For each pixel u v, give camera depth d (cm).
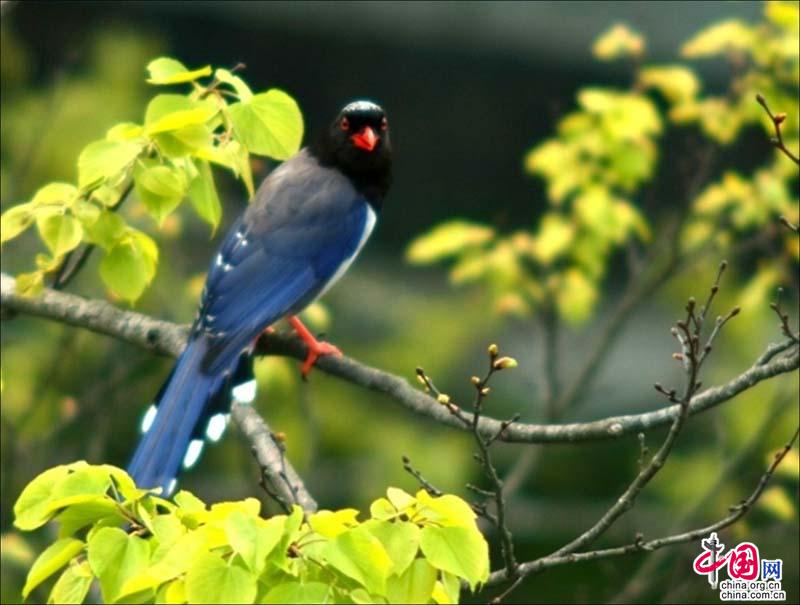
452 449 1557
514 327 1841
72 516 571
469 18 2089
